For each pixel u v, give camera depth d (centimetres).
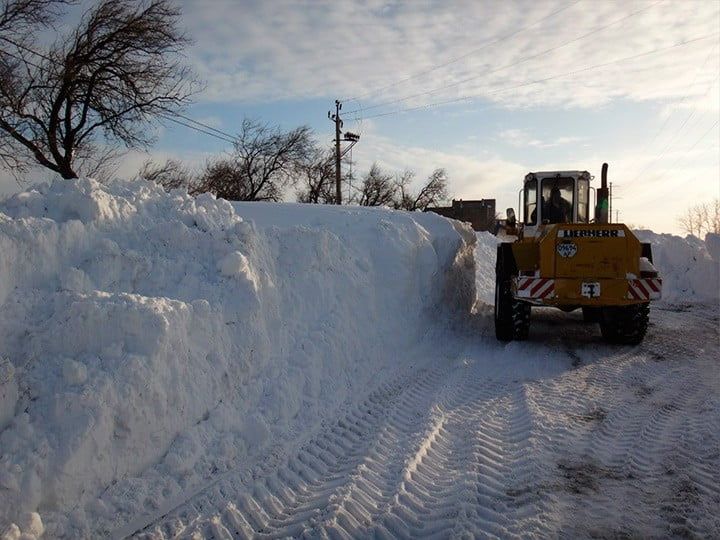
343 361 649
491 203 5669
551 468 445
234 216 696
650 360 798
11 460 351
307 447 484
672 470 440
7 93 1641
